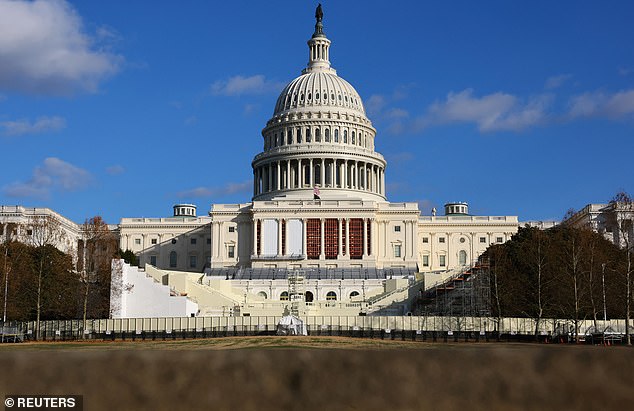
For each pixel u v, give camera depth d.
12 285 126.69
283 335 107.50
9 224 187.88
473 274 137.62
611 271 121.38
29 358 34.41
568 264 119.94
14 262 135.38
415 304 140.62
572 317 115.38
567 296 116.81
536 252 129.00
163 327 115.38
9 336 112.06
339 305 147.12
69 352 35.25
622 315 121.00
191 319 114.75
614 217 152.75
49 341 107.25
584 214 195.12
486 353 34.53
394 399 34.66
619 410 32.88
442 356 34.78
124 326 116.25
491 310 122.62
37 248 142.50
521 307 122.06
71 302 134.38
